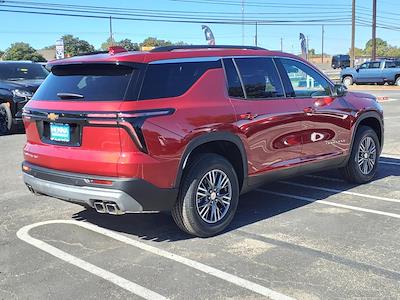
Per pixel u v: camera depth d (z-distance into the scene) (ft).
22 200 21.99
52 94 16.87
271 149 18.88
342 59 214.90
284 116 19.17
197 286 13.42
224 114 17.06
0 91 42.11
